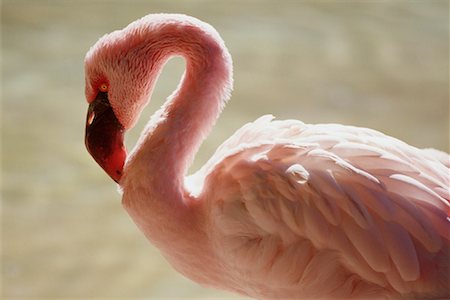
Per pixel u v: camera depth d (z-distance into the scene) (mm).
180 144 5203
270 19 15148
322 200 4633
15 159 10516
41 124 11430
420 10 15820
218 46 5246
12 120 11461
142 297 8211
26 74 12828
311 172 4703
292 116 11727
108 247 9023
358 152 4723
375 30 14883
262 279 4965
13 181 10031
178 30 5223
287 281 4859
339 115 11828
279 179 4766
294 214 4703
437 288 4590
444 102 12359
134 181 5199
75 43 13875
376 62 13672
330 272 4703
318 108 12023
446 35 14758
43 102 12039
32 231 9180
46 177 10180
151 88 5379
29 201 9672
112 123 5395
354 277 4703
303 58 13688
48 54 13469
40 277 8461
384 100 12375
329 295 4777
